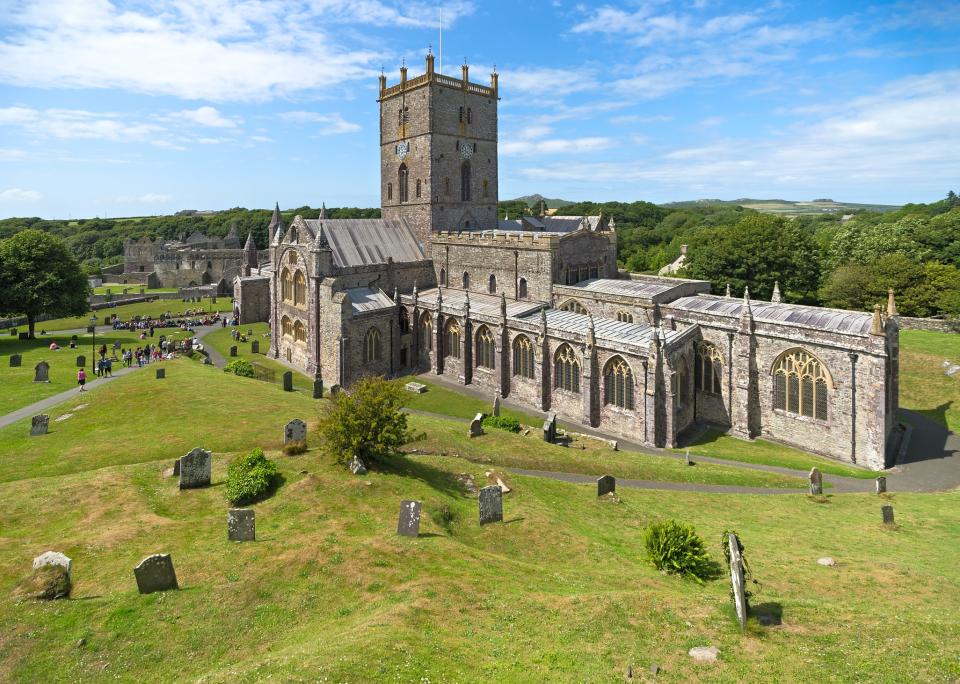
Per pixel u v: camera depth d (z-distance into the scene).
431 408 73.44
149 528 31.66
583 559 32.94
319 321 84.62
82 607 24.05
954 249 123.25
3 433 51.41
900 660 21.44
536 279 84.50
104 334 110.44
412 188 99.38
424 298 90.75
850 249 136.75
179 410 56.03
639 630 23.88
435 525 33.81
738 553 25.91
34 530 32.22
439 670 20.39
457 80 97.31
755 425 65.25
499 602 25.77
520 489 42.47
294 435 44.09
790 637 23.39
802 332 60.09
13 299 96.94
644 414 62.62
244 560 28.03
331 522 32.66
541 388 72.94
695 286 81.12
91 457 44.84
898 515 43.09
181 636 22.80
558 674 20.78
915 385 78.19
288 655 20.83
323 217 92.56
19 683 19.98
